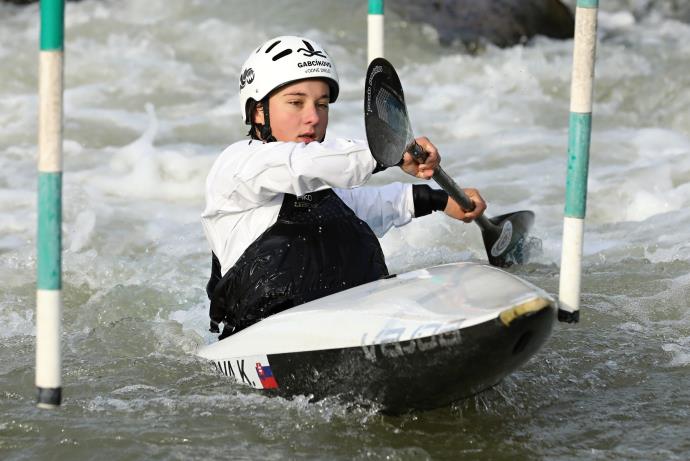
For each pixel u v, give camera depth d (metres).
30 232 21.08
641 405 12.28
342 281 12.46
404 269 18.42
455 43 37.66
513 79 34.59
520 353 10.72
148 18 38.56
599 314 15.47
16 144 27.36
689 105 31.30
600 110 31.77
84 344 14.67
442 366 10.73
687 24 43.50
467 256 19.09
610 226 20.88
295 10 39.16
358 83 33.38
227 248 12.66
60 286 10.05
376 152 10.95
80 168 25.38
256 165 11.76
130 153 25.88
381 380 11.23
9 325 15.73
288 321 11.91
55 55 9.67
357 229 12.77
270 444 11.22
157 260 19.02
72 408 12.26
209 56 35.62
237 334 12.50
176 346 14.55
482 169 25.38
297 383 11.90
